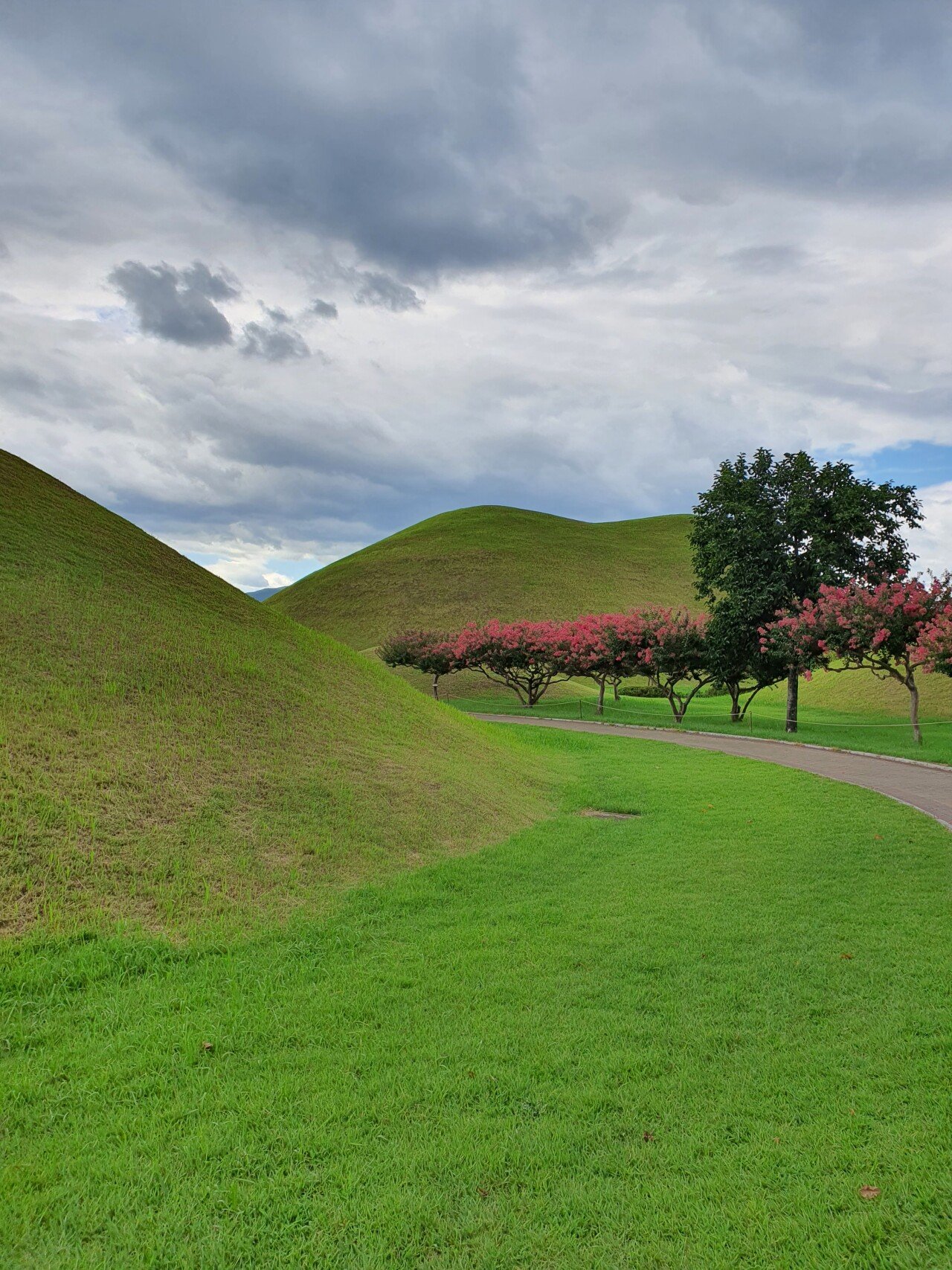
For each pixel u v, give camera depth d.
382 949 6.58
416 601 81.06
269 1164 3.62
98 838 7.43
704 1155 3.68
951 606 22.89
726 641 32.72
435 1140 3.81
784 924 7.14
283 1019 5.14
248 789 9.45
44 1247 3.11
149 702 10.50
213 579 16.84
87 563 13.82
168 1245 3.13
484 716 37.53
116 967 5.84
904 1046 4.68
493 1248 3.11
